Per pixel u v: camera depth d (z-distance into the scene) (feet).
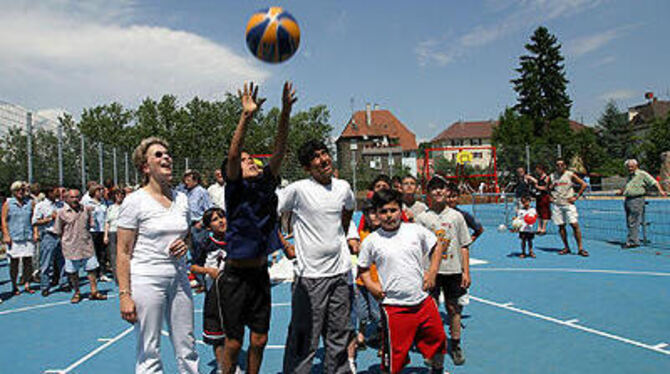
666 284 23.95
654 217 57.52
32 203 28.43
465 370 14.02
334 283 12.32
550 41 176.96
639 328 17.28
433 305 12.25
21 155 37.93
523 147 92.79
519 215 34.81
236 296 11.10
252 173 11.21
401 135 233.96
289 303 22.91
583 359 14.55
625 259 31.60
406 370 14.17
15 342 18.53
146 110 172.65
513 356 15.02
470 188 97.25
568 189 34.04
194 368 11.60
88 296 26.91
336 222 12.46
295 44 10.96
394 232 12.28
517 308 20.62
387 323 11.87
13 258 27.55
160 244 11.02
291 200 12.49
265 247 11.20
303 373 11.93
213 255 18.58
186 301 11.56
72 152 43.60
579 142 148.97
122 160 55.01
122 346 17.78
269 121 189.88
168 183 11.67
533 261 32.37
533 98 175.01
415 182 19.08
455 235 14.89
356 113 226.17
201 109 171.12
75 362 16.10
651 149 130.93
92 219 26.14
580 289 23.62
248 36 10.82
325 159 12.52
